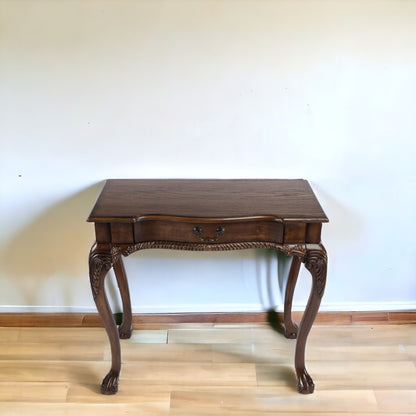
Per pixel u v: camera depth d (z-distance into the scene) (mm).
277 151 1521
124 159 1529
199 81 1407
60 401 1500
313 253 1262
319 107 1447
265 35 1346
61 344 1758
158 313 1850
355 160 1535
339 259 1741
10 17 1304
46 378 1595
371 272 1767
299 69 1393
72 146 1503
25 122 1457
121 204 1307
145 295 1817
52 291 1801
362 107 1446
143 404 1490
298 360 1518
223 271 1762
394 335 1798
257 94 1428
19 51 1350
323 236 1692
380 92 1422
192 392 1537
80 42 1345
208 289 1807
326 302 1847
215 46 1359
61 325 1852
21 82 1395
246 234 1266
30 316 1844
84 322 1852
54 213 1625
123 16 1313
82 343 1766
